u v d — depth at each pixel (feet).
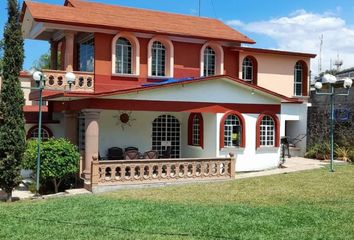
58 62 83.97
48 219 39.45
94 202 46.26
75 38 77.10
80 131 73.82
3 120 51.90
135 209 42.52
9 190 52.06
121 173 55.21
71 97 58.23
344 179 57.11
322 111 86.28
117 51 71.36
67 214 41.06
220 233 34.09
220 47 81.00
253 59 85.56
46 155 55.77
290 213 39.78
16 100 52.19
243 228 35.27
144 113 72.90
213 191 52.13
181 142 75.56
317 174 61.82
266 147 70.33
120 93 59.36
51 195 53.88
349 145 79.66
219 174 60.29
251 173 66.08
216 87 66.18
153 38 73.67
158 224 36.96
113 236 33.83
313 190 50.52
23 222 38.60
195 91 64.69
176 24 81.10
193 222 37.35
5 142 51.34
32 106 89.25
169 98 62.90
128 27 69.97
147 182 56.34
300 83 91.30
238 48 82.07
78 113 73.56
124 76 71.10
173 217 39.14
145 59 73.56
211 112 65.67
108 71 69.92
